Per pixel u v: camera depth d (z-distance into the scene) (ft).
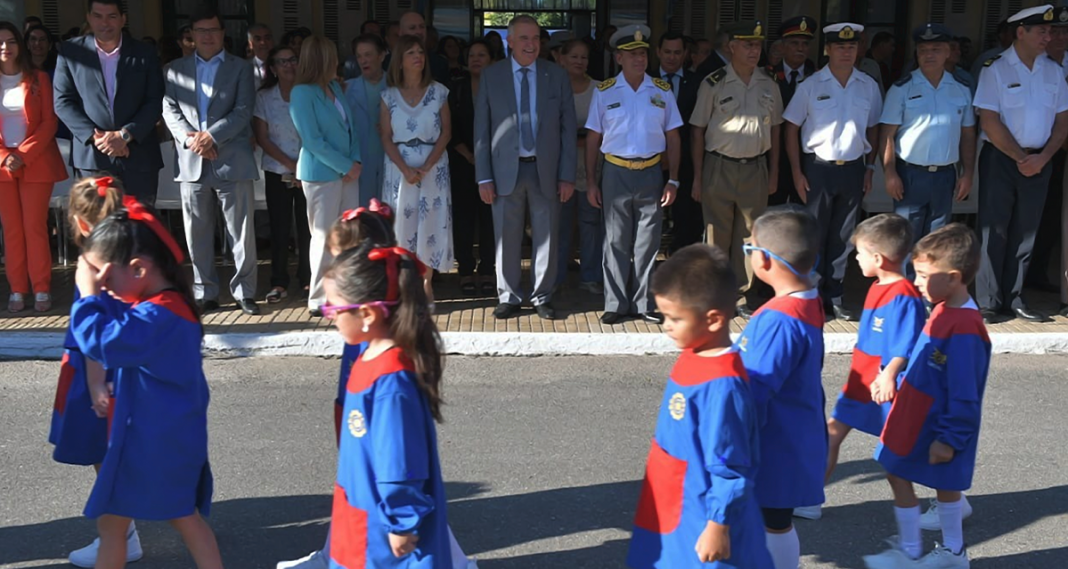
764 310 10.19
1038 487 14.32
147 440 9.82
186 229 21.70
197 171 21.09
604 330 20.89
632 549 9.32
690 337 8.75
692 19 37.83
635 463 15.07
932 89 20.89
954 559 11.83
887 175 21.29
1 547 12.35
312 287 21.68
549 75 21.01
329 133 20.92
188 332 10.00
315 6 37.35
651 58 38.11
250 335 20.10
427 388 8.82
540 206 21.40
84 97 20.65
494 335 20.27
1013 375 19.26
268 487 14.14
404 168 21.15
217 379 18.70
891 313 12.39
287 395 17.88
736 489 8.43
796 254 10.02
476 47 23.22
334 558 9.12
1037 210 21.36
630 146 20.63
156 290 9.94
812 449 10.17
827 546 12.60
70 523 13.01
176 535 12.83
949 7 37.29
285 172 22.40
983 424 16.72
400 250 8.96
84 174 21.02
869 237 12.51
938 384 11.46
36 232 21.39
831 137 20.99
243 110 21.12
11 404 17.29
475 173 22.24
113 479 9.85
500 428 16.40
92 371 10.56
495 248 22.58
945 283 11.39
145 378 9.78
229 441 15.74
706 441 8.61
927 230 21.52
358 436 8.76
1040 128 20.59
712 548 8.52
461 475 14.58
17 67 20.75
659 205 21.17
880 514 13.51
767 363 9.86
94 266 9.73
